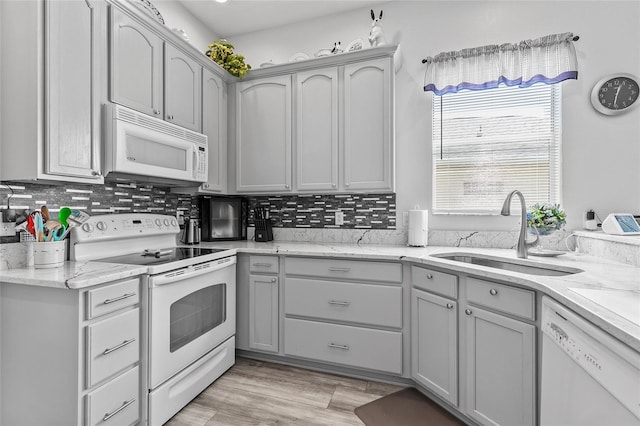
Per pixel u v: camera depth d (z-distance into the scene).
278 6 2.67
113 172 1.73
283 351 2.25
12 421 1.42
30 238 1.59
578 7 2.15
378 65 2.28
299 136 2.49
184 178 2.12
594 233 1.89
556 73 2.11
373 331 2.03
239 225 2.83
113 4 1.72
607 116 2.09
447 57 2.36
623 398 0.73
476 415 1.54
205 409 1.77
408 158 2.54
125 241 2.02
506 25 2.31
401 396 1.90
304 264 2.19
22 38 1.41
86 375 1.31
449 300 1.69
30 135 1.40
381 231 2.58
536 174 2.26
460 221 2.42
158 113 1.99
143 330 1.58
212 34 3.01
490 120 2.36
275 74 2.57
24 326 1.39
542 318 1.21
